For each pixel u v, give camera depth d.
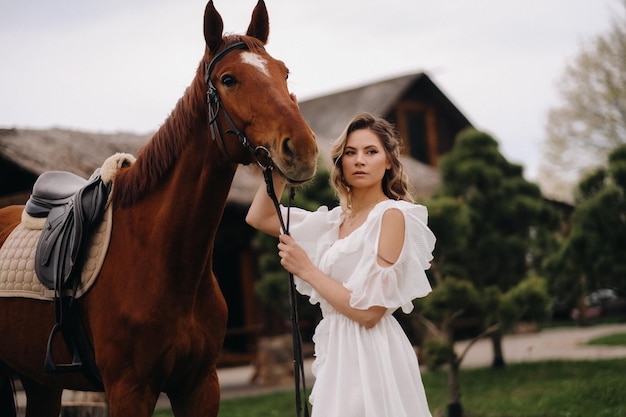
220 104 2.78
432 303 7.22
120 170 3.23
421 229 2.66
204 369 3.09
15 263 3.41
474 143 10.16
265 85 2.66
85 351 3.13
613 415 6.36
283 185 2.88
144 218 3.03
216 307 3.13
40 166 9.74
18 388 10.47
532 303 7.08
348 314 2.59
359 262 2.62
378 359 2.58
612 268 7.79
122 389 2.91
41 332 3.28
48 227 3.35
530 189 10.27
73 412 4.57
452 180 10.06
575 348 12.96
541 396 7.80
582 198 8.30
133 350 2.90
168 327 2.91
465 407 7.59
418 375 2.67
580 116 27.53
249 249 14.24
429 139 20.73
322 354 2.70
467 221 7.70
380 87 20.36
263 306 14.27
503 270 10.05
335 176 2.84
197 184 2.93
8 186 10.62
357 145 2.77
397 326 2.69
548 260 8.27
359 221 2.79
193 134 2.95
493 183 9.88
